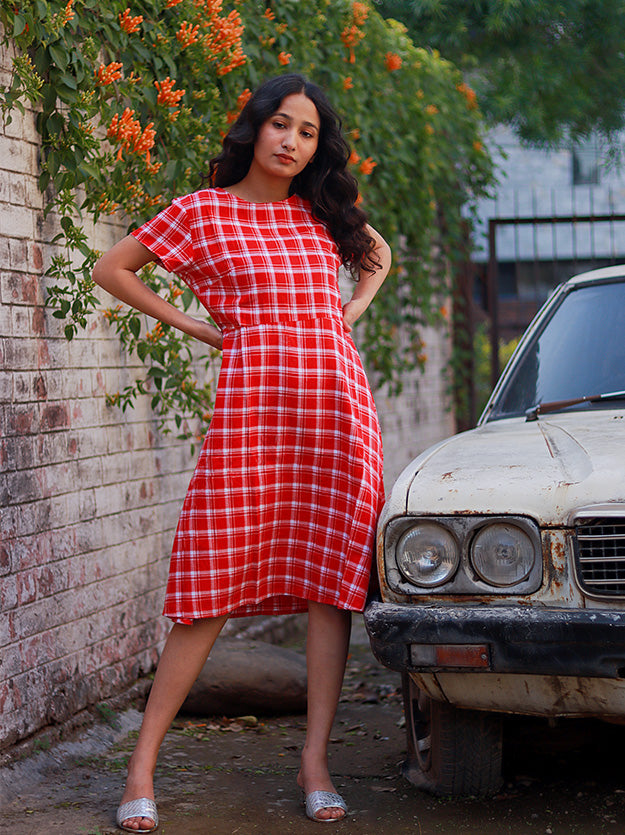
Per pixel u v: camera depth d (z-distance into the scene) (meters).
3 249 3.33
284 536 2.95
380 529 2.65
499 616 2.47
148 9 4.12
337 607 2.94
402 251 7.81
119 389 4.14
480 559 2.55
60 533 3.62
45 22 3.41
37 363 3.51
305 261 2.90
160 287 4.12
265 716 4.11
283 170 2.88
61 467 3.65
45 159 3.59
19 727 3.29
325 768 2.98
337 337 2.92
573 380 3.60
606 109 11.20
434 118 7.77
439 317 9.11
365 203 6.61
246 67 4.77
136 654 4.18
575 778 3.16
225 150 3.00
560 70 10.38
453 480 2.64
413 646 2.54
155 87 4.09
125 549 4.13
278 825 2.85
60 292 3.56
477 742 2.91
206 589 2.80
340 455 2.87
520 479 2.59
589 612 2.43
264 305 2.84
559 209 16.36
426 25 9.77
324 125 2.98
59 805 3.03
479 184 9.35
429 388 9.28
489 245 8.12
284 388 2.84
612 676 2.43
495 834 2.72
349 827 2.82
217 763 3.46
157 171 3.98
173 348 4.20
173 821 2.88
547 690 2.55
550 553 2.50
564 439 2.94
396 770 3.35
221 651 4.19
